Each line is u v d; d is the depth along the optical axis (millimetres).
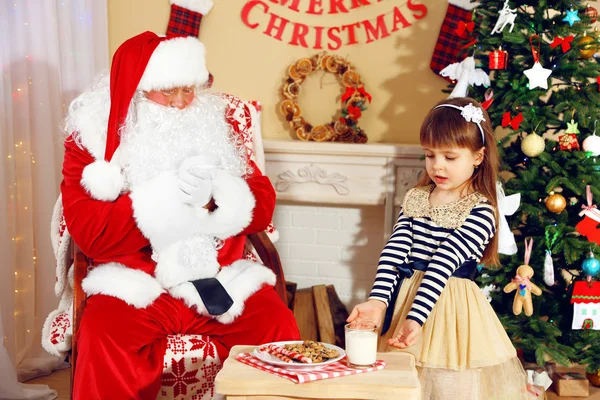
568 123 2438
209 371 2023
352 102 3180
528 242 2488
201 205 2014
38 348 2914
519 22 2502
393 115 3258
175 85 2096
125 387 1873
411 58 3209
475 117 1991
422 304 1874
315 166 3115
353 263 3359
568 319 2508
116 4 3328
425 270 2020
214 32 3314
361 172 3090
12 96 2725
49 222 2855
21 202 2781
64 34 2959
